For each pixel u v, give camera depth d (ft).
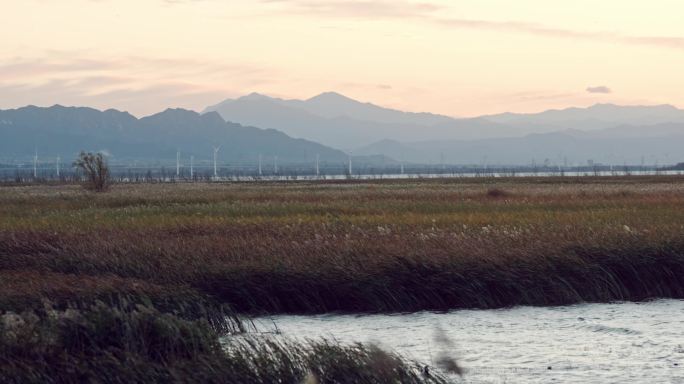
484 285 107.55
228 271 106.83
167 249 118.93
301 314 104.06
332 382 59.52
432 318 100.22
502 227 138.51
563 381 72.74
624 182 472.44
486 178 640.17
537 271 110.63
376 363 60.90
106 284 94.17
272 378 59.72
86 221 177.99
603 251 116.26
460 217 170.81
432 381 64.69
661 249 116.47
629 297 112.78
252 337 88.33
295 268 107.34
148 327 68.44
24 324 67.56
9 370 59.31
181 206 233.55
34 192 371.56
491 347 84.99
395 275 106.93
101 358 62.23
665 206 205.16
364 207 219.41
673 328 93.76
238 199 277.44
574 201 232.73
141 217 188.55
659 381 72.54
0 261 120.37
